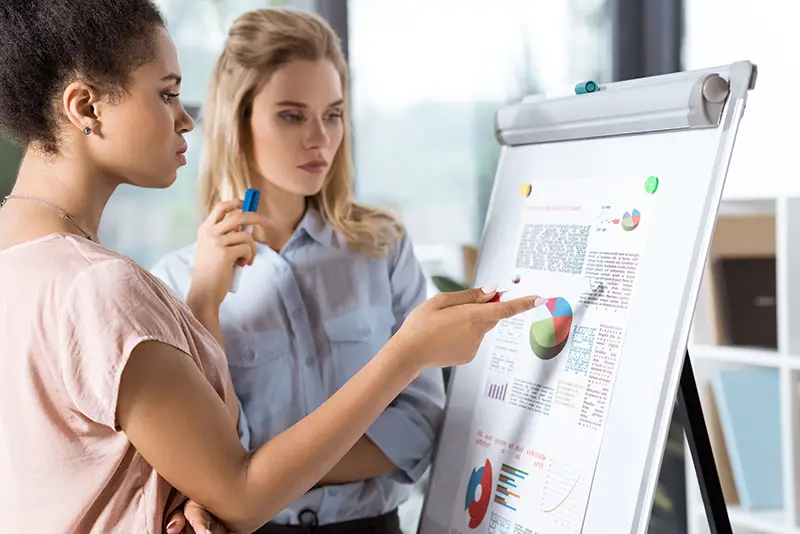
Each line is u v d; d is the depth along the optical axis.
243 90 1.39
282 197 1.47
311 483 0.98
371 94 2.44
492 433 1.24
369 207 1.58
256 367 1.43
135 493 0.94
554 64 2.69
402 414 1.42
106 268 0.90
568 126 1.22
